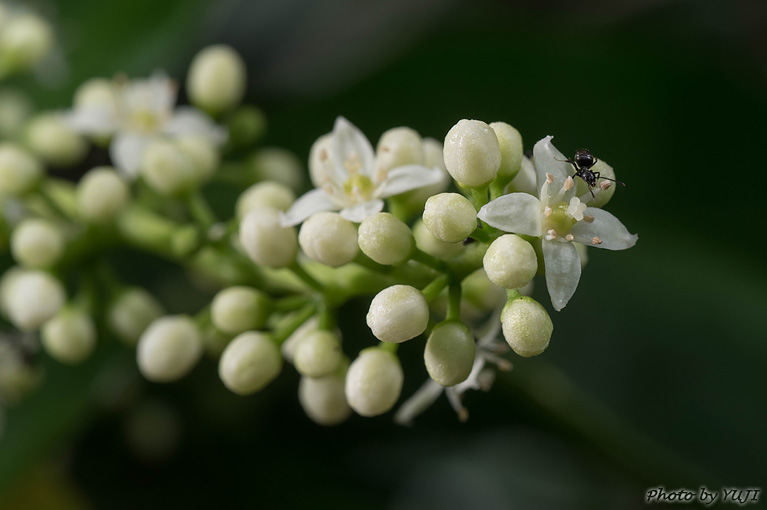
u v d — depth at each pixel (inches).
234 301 5.7
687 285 6.6
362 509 6.7
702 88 6.9
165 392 6.9
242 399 6.9
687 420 6.2
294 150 7.0
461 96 6.9
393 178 5.5
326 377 5.7
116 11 6.9
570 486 6.9
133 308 6.3
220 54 6.6
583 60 6.9
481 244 5.3
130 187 6.5
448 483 6.9
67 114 6.6
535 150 5.2
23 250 6.1
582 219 5.2
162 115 6.4
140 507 6.7
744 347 6.4
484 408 6.8
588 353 6.4
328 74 7.1
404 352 6.7
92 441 6.8
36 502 6.7
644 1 7.7
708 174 6.9
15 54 6.8
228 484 6.8
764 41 7.4
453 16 7.3
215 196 6.9
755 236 6.8
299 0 7.7
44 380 6.4
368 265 5.4
